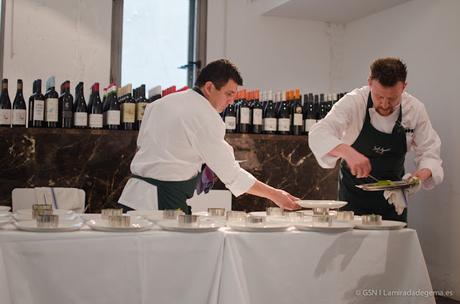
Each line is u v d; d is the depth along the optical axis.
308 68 5.57
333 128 2.63
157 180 2.46
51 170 3.70
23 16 4.46
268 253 1.97
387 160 2.83
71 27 4.64
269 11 5.30
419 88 4.66
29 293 1.67
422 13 4.65
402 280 2.20
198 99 2.44
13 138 3.65
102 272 1.74
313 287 2.04
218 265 1.88
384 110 2.70
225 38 5.32
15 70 4.43
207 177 2.63
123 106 3.88
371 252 2.14
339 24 5.66
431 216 4.49
